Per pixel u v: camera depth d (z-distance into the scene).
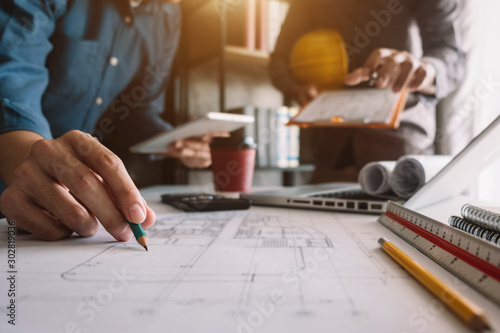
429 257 0.35
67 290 0.27
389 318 0.22
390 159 1.47
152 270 0.32
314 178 1.72
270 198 0.74
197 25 1.74
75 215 0.43
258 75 2.01
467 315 0.20
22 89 0.76
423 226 0.41
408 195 0.64
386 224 0.52
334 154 1.62
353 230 0.50
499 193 1.68
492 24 1.65
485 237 0.35
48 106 1.22
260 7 1.78
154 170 1.62
